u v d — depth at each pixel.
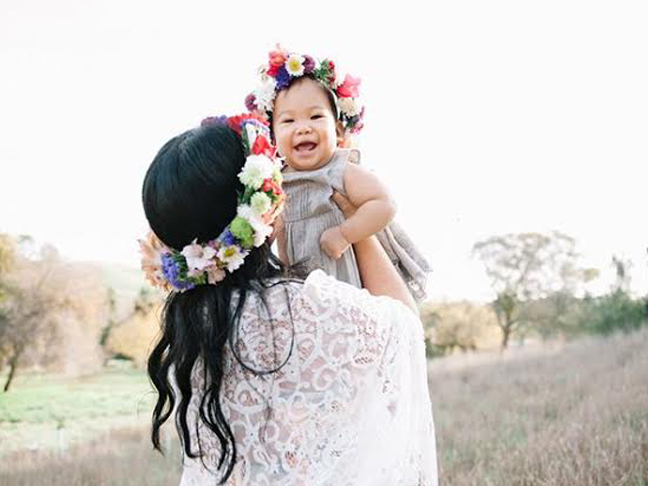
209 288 1.42
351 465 1.33
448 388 5.60
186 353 1.40
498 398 5.16
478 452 4.29
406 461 1.38
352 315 1.37
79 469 5.02
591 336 6.11
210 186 1.38
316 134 1.80
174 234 1.42
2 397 5.95
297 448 1.34
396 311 1.44
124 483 4.90
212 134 1.44
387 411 1.37
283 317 1.37
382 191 1.71
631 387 4.69
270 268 1.50
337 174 1.75
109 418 5.70
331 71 1.87
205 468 1.45
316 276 1.42
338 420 1.34
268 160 1.40
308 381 1.35
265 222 1.40
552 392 4.99
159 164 1.43
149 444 5.28
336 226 1.73
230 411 1.39
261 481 1.35
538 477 3.83
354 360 1.36
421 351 1.47
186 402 1.41
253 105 1.89
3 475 5.02
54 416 5.61
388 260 1.69
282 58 1.84
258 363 1.37
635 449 3.74
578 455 3.79
